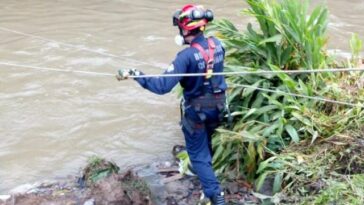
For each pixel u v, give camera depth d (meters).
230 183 8.23
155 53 13.09
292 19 8.89
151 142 9.63
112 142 9.62
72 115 10.42
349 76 9.01
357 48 9.80
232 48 9.32
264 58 9.23
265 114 8.53
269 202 7.71
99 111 10.57
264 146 8.09
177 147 9.44
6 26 14.62
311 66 8.94
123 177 8.01
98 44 13.57
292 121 8.40
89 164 8.44
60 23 14.91
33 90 11.30
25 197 7.90
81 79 11.76
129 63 12.52
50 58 12.70
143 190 7.94
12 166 8.96
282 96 8.80
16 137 9.73
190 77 7.07
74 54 12.93
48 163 9.04
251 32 9.37
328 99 8.34
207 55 7.04
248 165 8.13
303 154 8.09
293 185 7.75
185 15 7.02
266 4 9.17
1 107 10.65
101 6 16.33
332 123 8.24
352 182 7.48
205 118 7.24
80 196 7.91
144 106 10.77
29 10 15.88
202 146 7.55
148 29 14.55
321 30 9.42
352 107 8.39
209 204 7.58
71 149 9.42
